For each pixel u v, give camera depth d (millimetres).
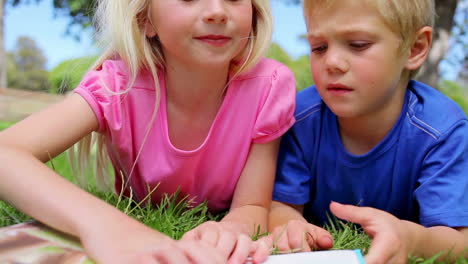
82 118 768
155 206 896
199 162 844
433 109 790
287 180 857
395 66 746
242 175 842
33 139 713
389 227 620
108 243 562
